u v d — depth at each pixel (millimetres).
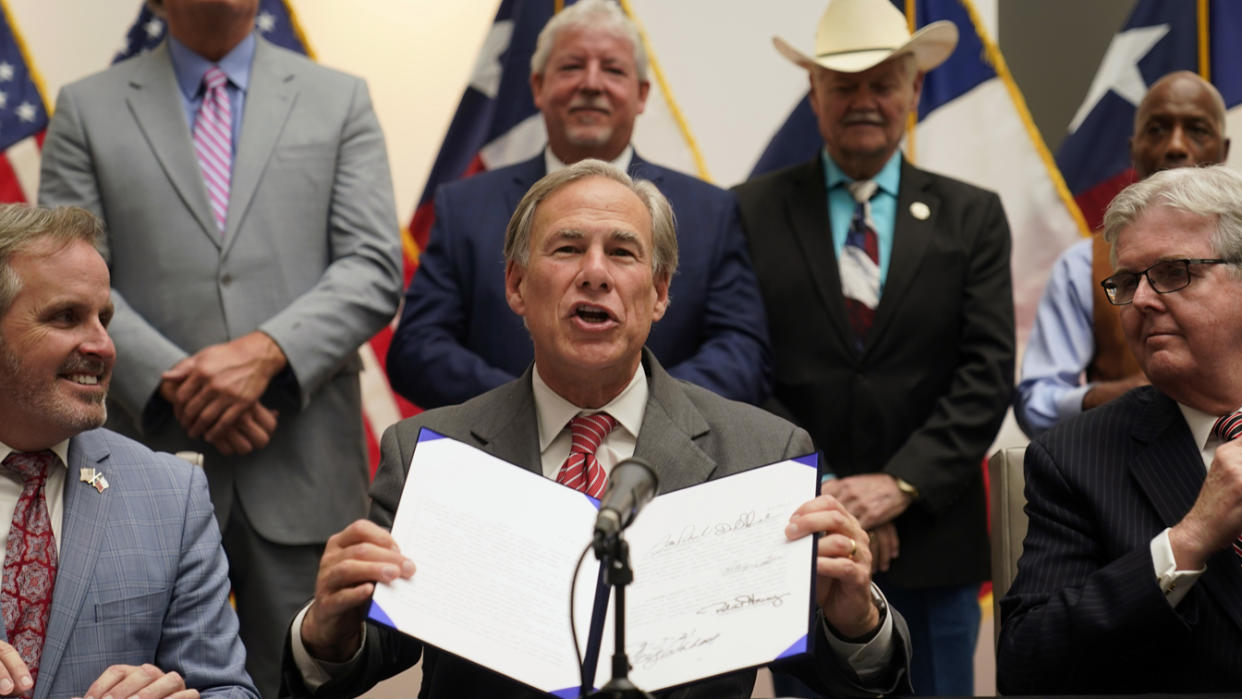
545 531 2484
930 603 4375
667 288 3125
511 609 2393
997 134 5688
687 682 2281
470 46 5902
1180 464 2916
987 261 4613
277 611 4094
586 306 2893
